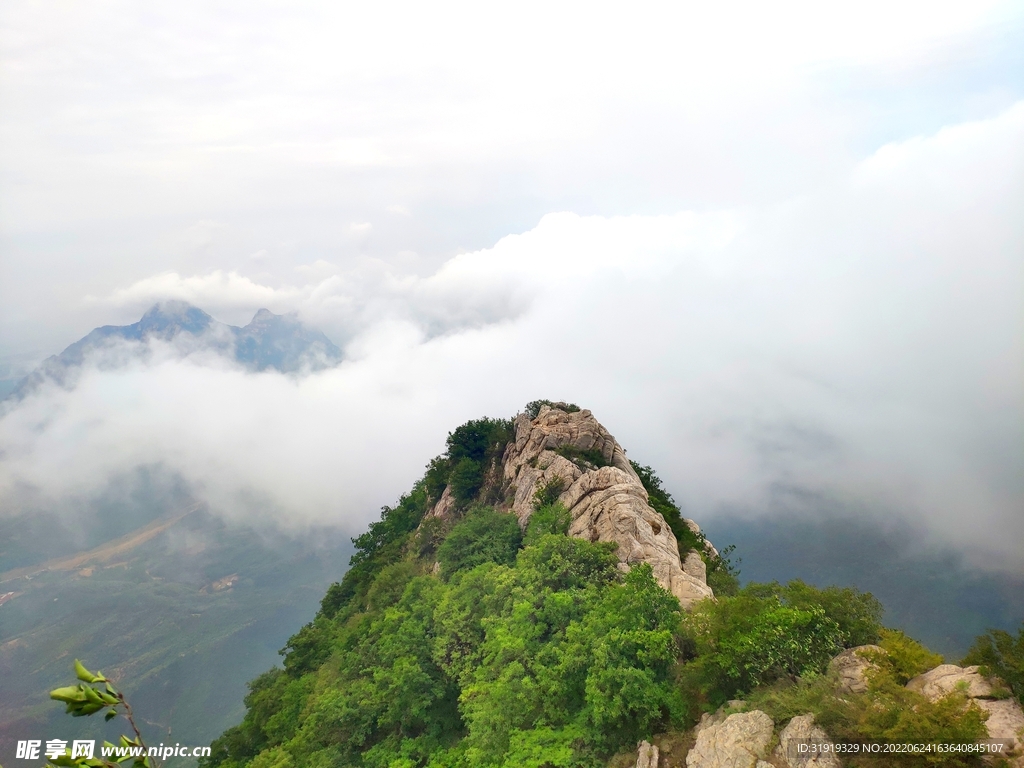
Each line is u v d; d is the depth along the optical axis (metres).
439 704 56.81
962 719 26.73
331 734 59.12
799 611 38.25
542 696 43.56
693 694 39.56
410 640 60.25
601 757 38.56
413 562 105.62
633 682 38.72
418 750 52.72
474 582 63.91
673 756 36.12
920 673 32.94
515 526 86.25
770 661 36.25
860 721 28.81
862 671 33.25
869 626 40.06
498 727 43.19
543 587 56.25
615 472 80.19
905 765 27.22
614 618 44.06
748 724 32.88
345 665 70.88
